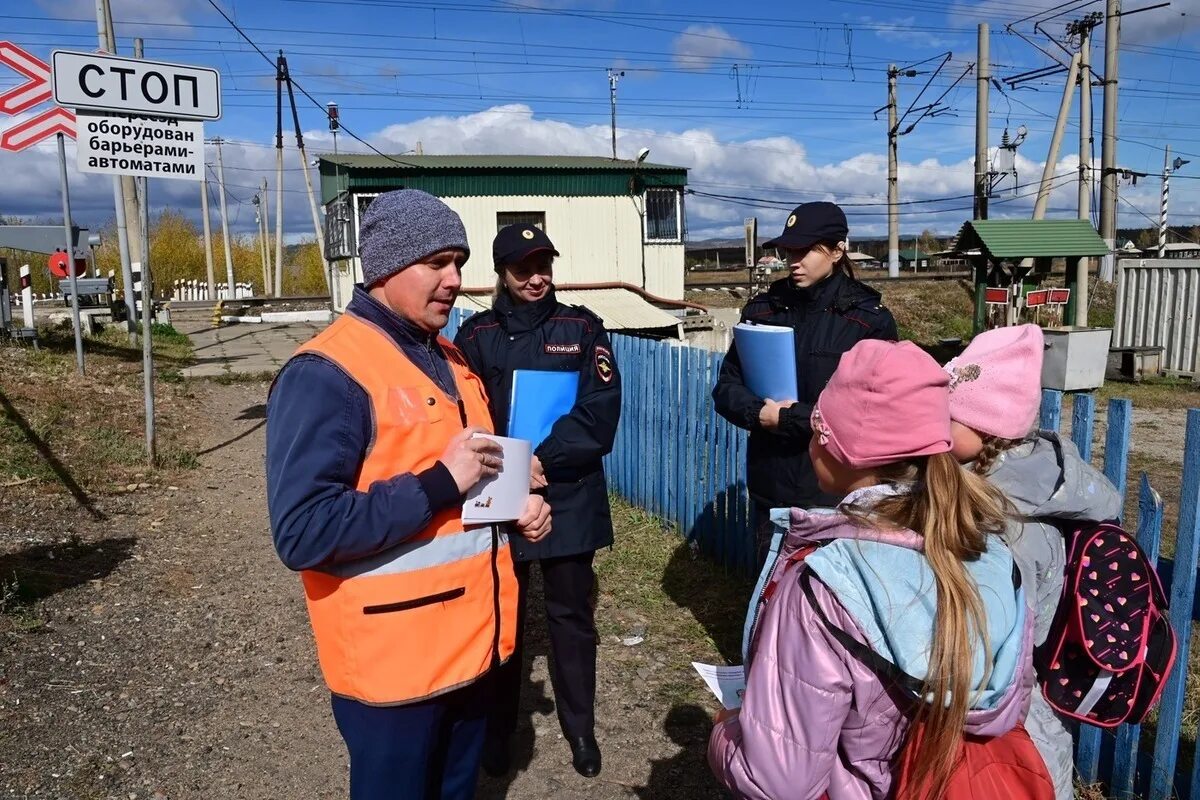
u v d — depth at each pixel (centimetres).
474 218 1609
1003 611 142
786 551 166
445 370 198
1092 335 1182
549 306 308
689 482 535
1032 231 1373
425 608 181
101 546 498
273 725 330
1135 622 178
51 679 351
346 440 174
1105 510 185
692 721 342
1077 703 183
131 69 620
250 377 1152
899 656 136
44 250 1109
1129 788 270
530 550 291
